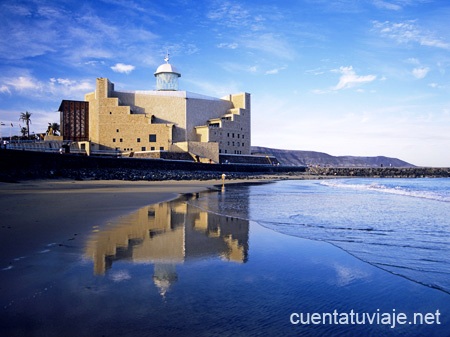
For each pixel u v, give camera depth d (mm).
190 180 63531
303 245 11320
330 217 17859
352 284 7535
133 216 17391
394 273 8289
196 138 98188
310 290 7137
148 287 7113
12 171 41219
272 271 8414
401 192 37781
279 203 25078
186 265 8852
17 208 18297
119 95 91438
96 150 80625
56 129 103312
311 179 87000
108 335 5074
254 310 6086
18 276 7586
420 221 16391
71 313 5781
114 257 9414
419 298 6766
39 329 5211
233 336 5113
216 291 6980
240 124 104250
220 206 22984
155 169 67875
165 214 18531
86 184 42312
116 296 6578
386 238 12445
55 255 9375
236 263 9094
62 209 18672
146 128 85188
